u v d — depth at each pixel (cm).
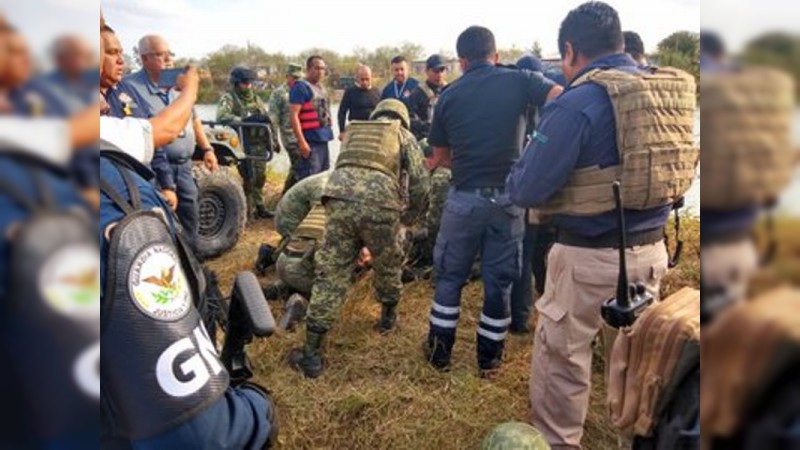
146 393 85
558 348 221
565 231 212
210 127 575
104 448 81
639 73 196
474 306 401
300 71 621
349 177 303
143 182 101
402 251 340
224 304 138
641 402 123
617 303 153
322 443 262
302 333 355
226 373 98
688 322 116
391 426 270
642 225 203
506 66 288
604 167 195
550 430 230
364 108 625
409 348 338
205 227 493
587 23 212
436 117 297
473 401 286
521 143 280
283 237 447
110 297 83
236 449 97
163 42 349
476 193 282
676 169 194
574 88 202
